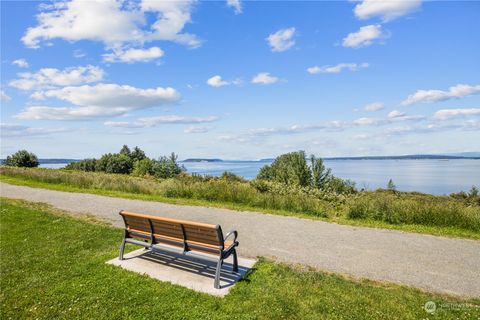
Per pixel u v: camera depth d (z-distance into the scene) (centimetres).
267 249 684
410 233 852
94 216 990
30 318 384
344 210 1118
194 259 598
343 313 400
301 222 957
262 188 1527
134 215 574
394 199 1218
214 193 1345
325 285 484
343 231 855
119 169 6350
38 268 538
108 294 443
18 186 1772
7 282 482
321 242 746
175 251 538
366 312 405
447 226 945
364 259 634
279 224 927
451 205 1043
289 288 469
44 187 1717
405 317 395
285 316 392
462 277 552
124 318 384
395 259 639
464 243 769
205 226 482
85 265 552
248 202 1247
